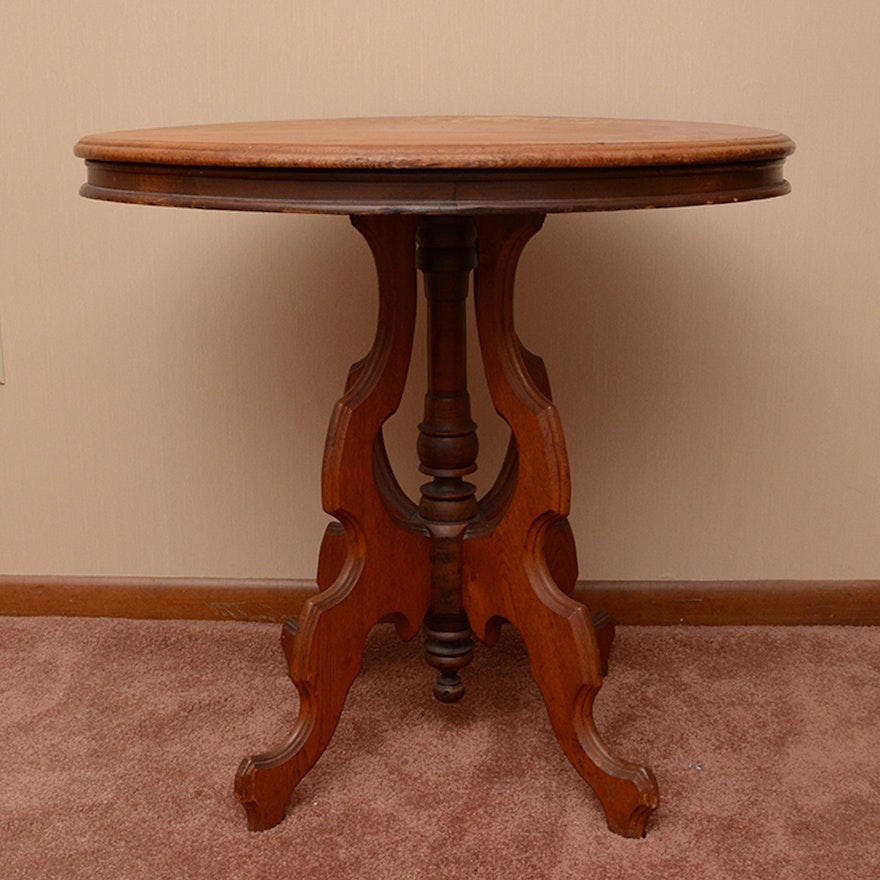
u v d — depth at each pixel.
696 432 2.02
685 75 1.88
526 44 1.88
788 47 1.86
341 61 1.90
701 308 1.96
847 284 1.95
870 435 2.01
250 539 2.09
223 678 1.87
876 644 1.98
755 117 1.89
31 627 2.06
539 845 1.43
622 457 2.03
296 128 1.45
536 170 1.14
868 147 1.89
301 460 2.05
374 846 1.43
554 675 1.48
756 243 1.94
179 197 1.20
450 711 1.74
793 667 1.90
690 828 1.46
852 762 1.61
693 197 1.20
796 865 1.39
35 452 2.07
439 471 1.58
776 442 2.02
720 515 2.05
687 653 1.94
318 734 1.50
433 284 1.53
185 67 1.91
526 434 1.45
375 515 1.51
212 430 2.05
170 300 2.00
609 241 1.94
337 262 1.96
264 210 1.16
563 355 1.99
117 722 1.73
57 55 1.91
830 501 2.04
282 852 1.42
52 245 1.98
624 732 1.68
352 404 1.45
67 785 1.57
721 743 1.66
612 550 2.07
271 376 2.02
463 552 1.58
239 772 1.45
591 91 1.90
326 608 1.48
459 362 1.56
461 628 1.65
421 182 1.14
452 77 1.90
